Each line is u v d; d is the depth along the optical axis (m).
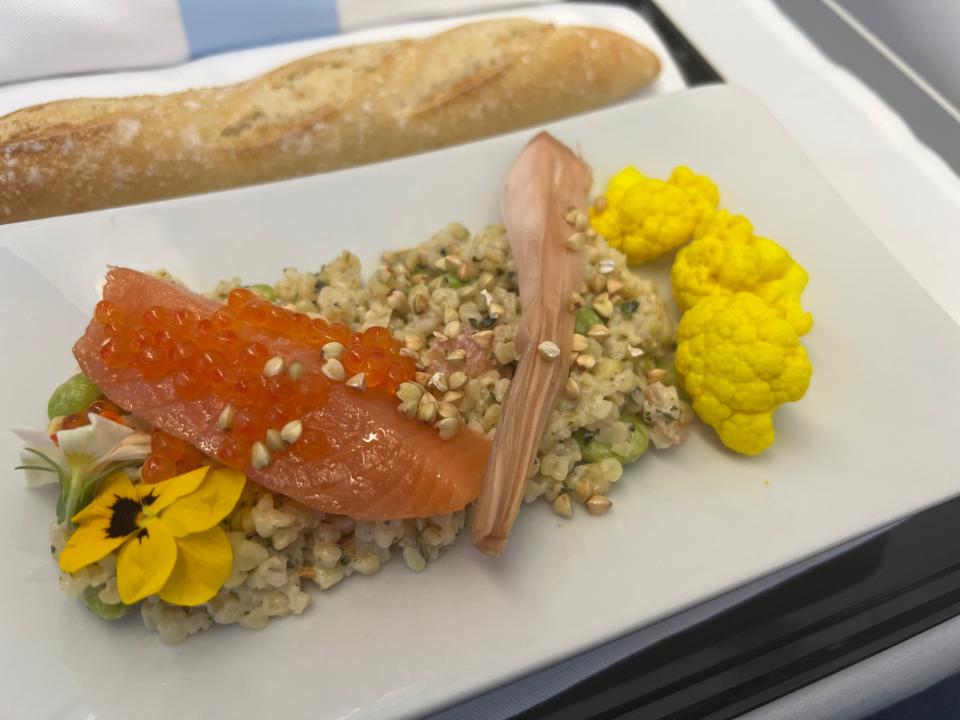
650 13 0.24
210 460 0.14
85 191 0.19
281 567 0.13
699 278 0.17
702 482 0.15
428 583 0.14
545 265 0.16
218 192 0.17
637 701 0.15
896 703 0.18
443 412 0.14
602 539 0.15
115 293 0.14
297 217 0.18
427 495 0.14
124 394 0.14
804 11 0.24
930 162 0.21
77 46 0.20
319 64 0.21
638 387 0.16
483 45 0.21
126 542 0.13
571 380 0.15
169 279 0.16
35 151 0.18
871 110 0.22
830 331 0.17
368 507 0.14
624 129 0.20
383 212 0.18
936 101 0.23
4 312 0.16
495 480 0.14
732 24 0.24
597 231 0.18
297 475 0.13
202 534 0.13
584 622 0.13
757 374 0.15
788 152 0.19
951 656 0.16
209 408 0.13
